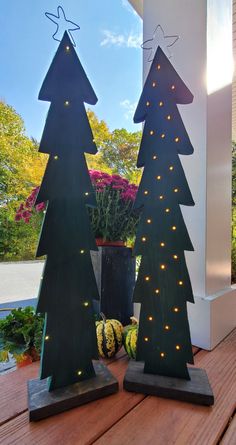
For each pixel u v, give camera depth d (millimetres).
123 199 1493
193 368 977
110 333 1105
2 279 3410
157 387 843
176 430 708
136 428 713
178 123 960
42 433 695
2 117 4773
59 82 875
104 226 1451
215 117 1326
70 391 810
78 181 889
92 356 888
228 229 1468
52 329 837
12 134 4621
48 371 816
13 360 1298
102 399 825
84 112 902
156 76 986
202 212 1258
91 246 905
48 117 861
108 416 757
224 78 1425
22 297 2773
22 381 921
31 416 730
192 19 1313
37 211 1474
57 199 862
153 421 739
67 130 879
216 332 1233
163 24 1406
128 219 1486
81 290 884
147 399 831
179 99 976
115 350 1105
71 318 866
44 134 853
